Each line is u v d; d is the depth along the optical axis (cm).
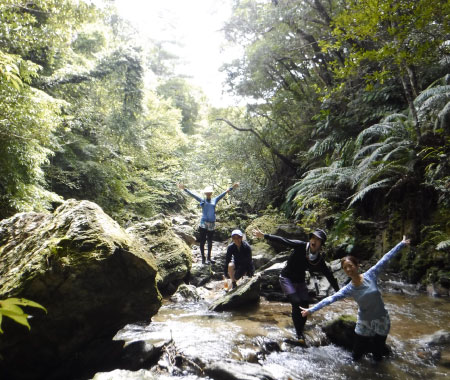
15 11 837
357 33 543
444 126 620
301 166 1182
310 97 1195
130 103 1388
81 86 1241
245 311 479
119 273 284
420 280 598
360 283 310
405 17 484
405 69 622
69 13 973
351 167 757
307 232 830
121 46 1371
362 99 912
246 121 1426
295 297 367
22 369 263
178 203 1738
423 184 652
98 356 300
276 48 1102
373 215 770
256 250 816
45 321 258
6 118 631
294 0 985
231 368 278
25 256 291
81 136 1221
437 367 304
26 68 746
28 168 738
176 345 338
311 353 338
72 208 319
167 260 635
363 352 328
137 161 1577
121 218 1212
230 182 1502
